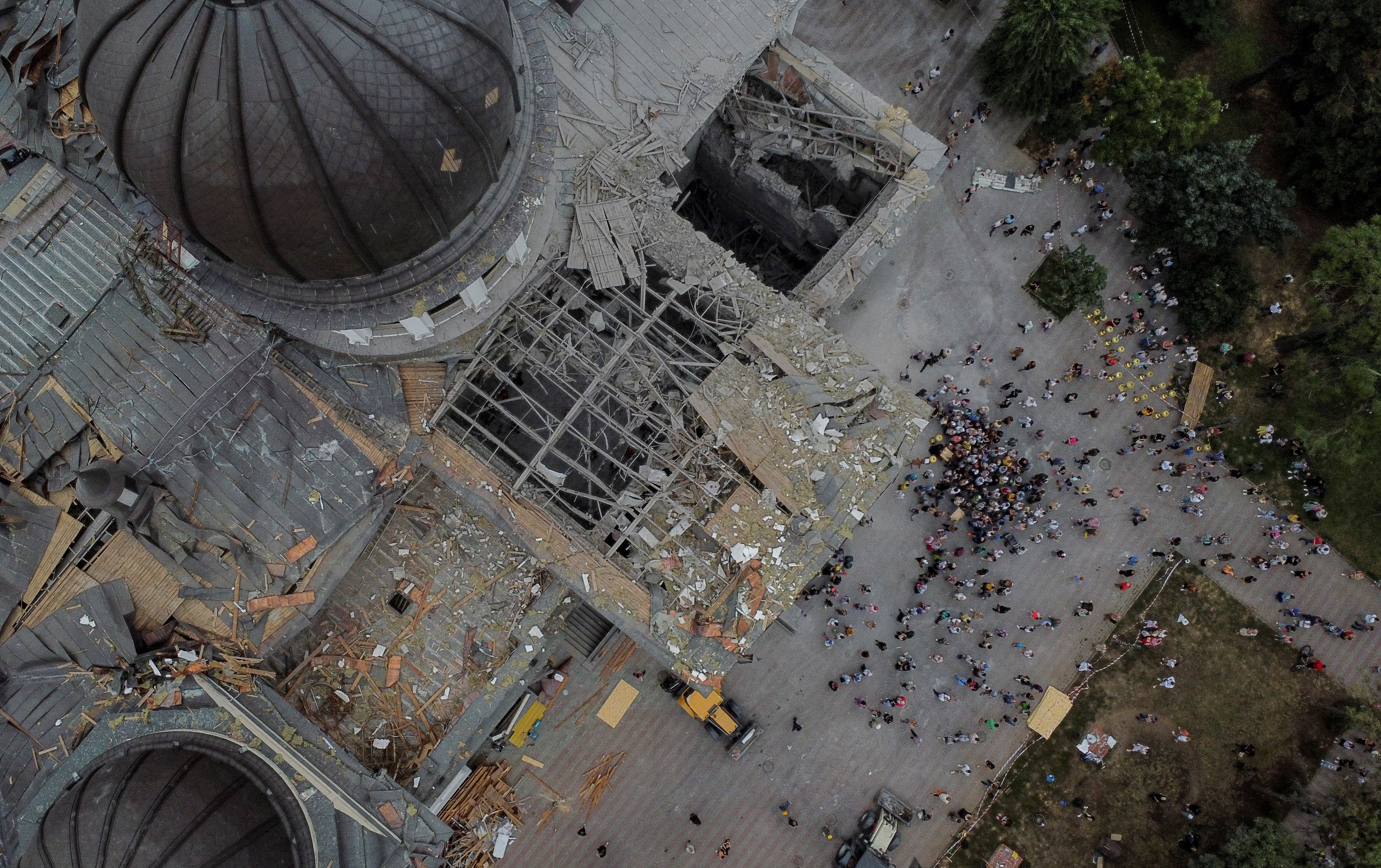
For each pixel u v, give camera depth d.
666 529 30.38
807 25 44.38
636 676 42.66
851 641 43.34
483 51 20.77
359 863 26.48
